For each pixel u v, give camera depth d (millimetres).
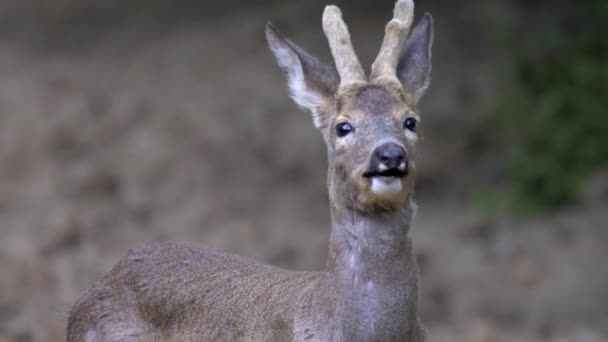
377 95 13195
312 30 39969
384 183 12406
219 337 14266
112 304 15320
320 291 13055
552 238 27984
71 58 42656
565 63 32125
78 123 36594
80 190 32438
